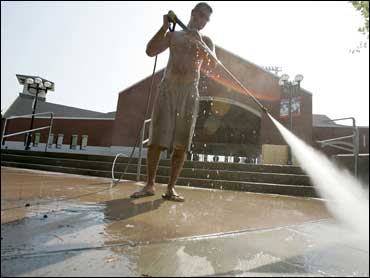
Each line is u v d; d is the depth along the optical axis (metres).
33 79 14.48
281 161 10.10
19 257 1.07
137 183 4.77
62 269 1.00
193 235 1.58
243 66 18.33
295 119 16.67
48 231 1.43
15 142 28.97
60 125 27.52
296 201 3.81
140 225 1.72
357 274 1.16
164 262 1.15
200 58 3.12
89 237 1.39
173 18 2.92
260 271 1.14
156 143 2.92
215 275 1.06
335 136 19.56
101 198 2.76
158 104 2.95
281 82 14.30
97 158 8.24
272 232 1.80
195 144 26.98
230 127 26.16
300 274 1.13
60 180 4.44
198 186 5.55
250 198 3.88
